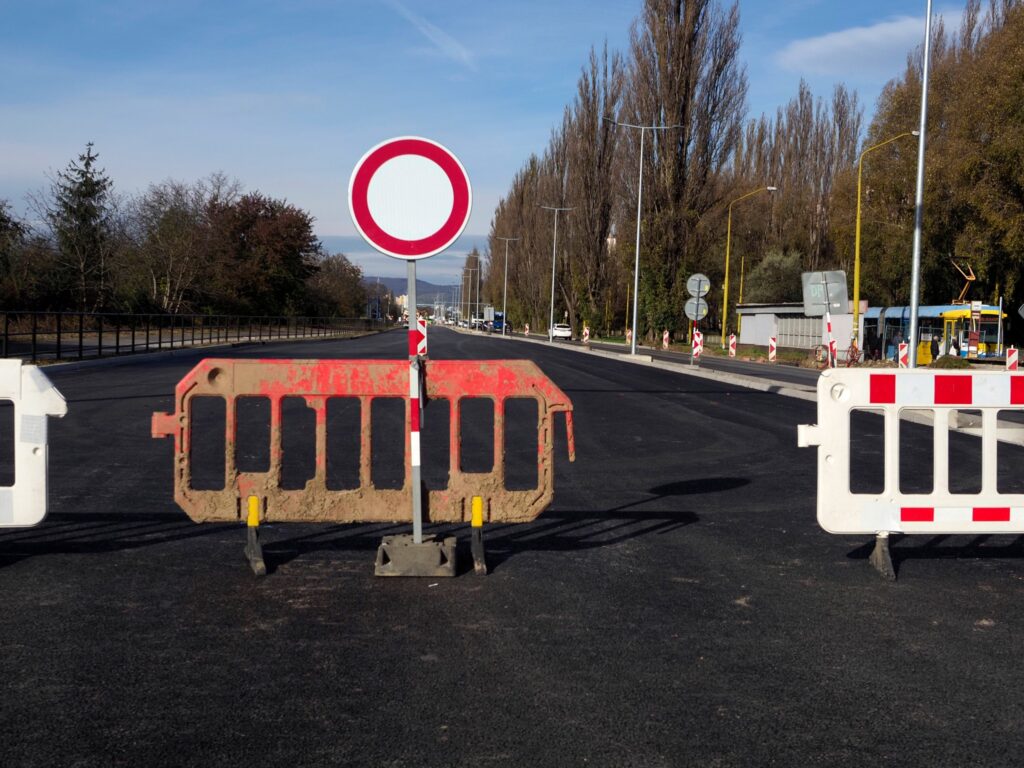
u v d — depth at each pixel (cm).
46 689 402
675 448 1206
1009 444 1259
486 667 432
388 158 588
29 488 606
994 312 4309
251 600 537
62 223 4844
